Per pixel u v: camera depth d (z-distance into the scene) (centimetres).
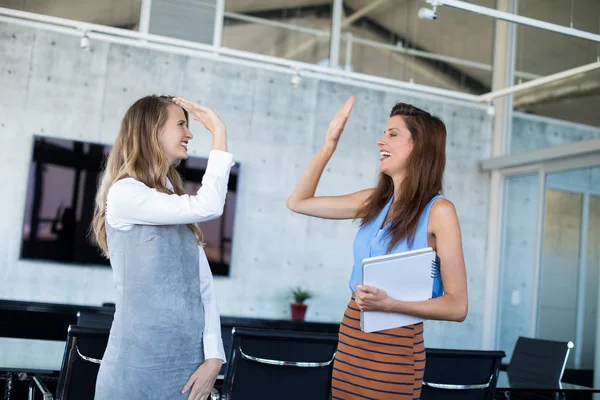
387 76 812
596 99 737
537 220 798
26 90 711
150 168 182
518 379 421
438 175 188
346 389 181
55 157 711
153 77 754
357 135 825
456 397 316
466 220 868
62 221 708
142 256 174
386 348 176
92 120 730
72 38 729
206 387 176
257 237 779
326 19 793
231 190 773
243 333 273
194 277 180
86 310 688
